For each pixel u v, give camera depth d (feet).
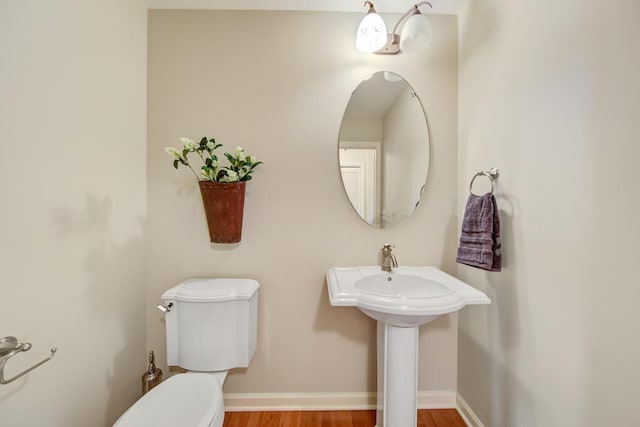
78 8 3.31
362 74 4.91
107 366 3.88
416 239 5.01
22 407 2.70
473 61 4.48
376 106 4.93
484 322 4.24
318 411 4.96
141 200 4.66
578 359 2.67
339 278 4.25
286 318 4.97
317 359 5.01
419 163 4.99
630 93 2.22
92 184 3.58
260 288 4.94
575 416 2.71
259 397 4.97
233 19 4.82
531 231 3.28
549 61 2.99
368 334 5.01
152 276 4.86
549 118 3.00
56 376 3.07
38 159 2.85
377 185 4.96
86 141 3.47
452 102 4.96
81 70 3.38
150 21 4.77
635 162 2.20
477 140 4.38
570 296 2.76
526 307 3.36
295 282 4.96
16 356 2.64
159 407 3.09
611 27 2.36
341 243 4.97
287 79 4.87
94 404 3.63
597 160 2.49
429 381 5.08
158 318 4.88
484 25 4.18
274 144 4.88
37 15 2.82
